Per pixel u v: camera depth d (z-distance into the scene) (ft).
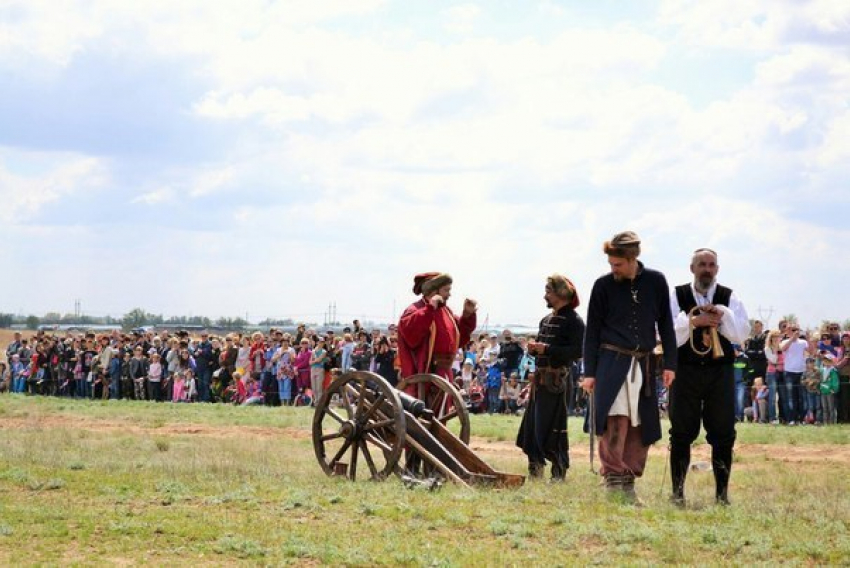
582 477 43.75
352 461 42.65
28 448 50.34
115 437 65.16
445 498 36.27
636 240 36.83
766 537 30.53
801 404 78.48
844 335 78.69
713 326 36.27
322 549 28.19
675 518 33.40
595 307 37.37
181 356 112.88
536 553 28.63
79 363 123.85
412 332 44.80
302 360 100.83
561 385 43.62
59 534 30.09
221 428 76.02
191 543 29.35
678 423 37.17
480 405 93.09
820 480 45.42
